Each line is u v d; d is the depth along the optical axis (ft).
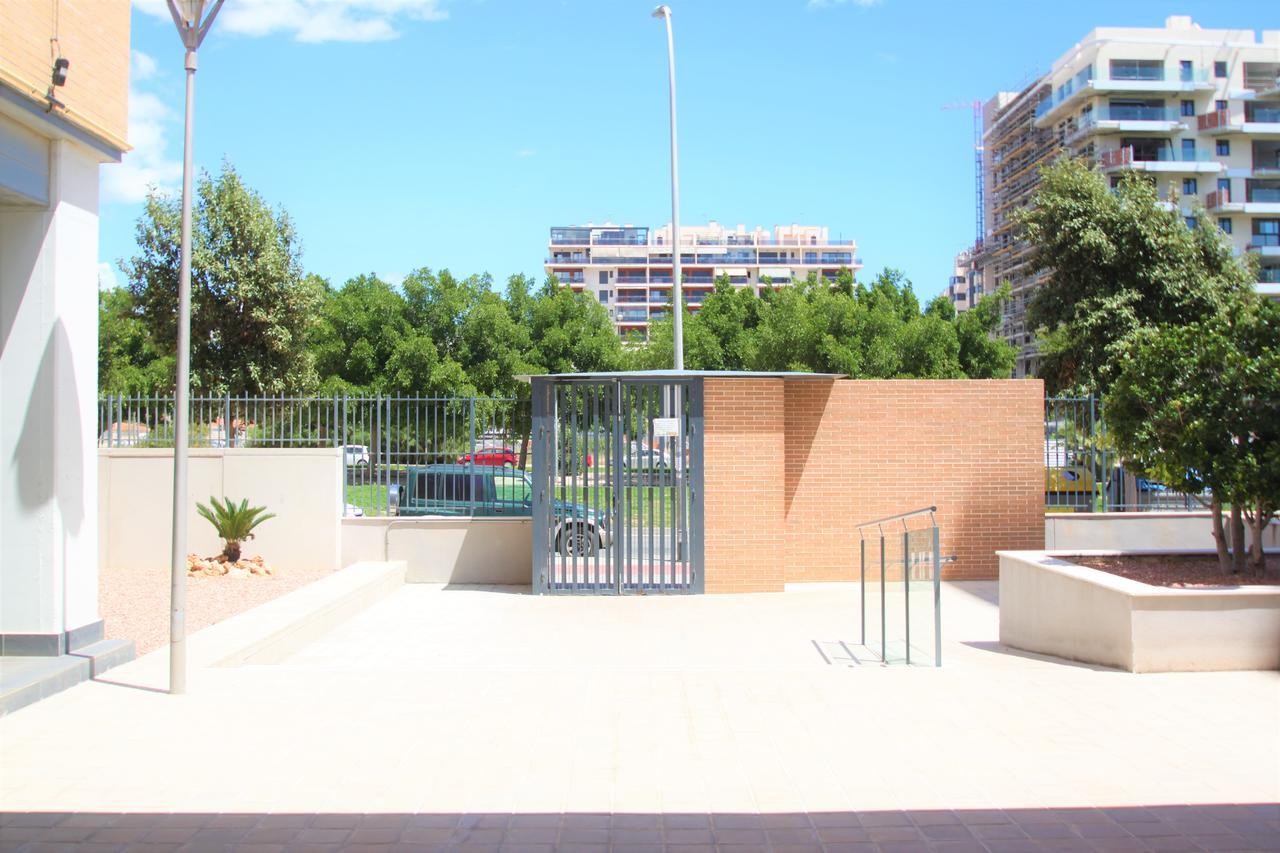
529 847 13.96
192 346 63.77
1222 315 28.07
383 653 31.86
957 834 14.34
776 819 14.96
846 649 31.65
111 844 14.01
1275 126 192.13
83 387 25.57
